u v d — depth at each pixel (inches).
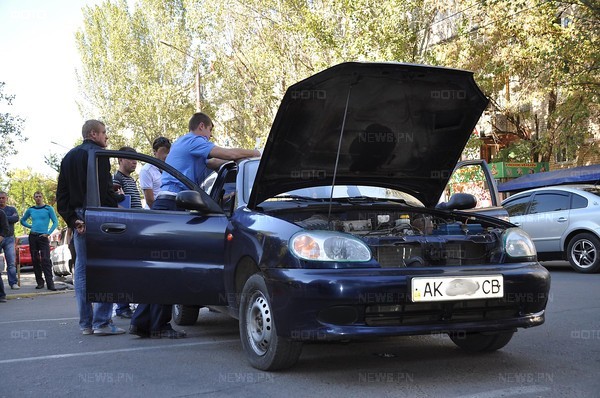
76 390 160.9
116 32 1471.5
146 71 1454.2
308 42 872.3
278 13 1024.9
